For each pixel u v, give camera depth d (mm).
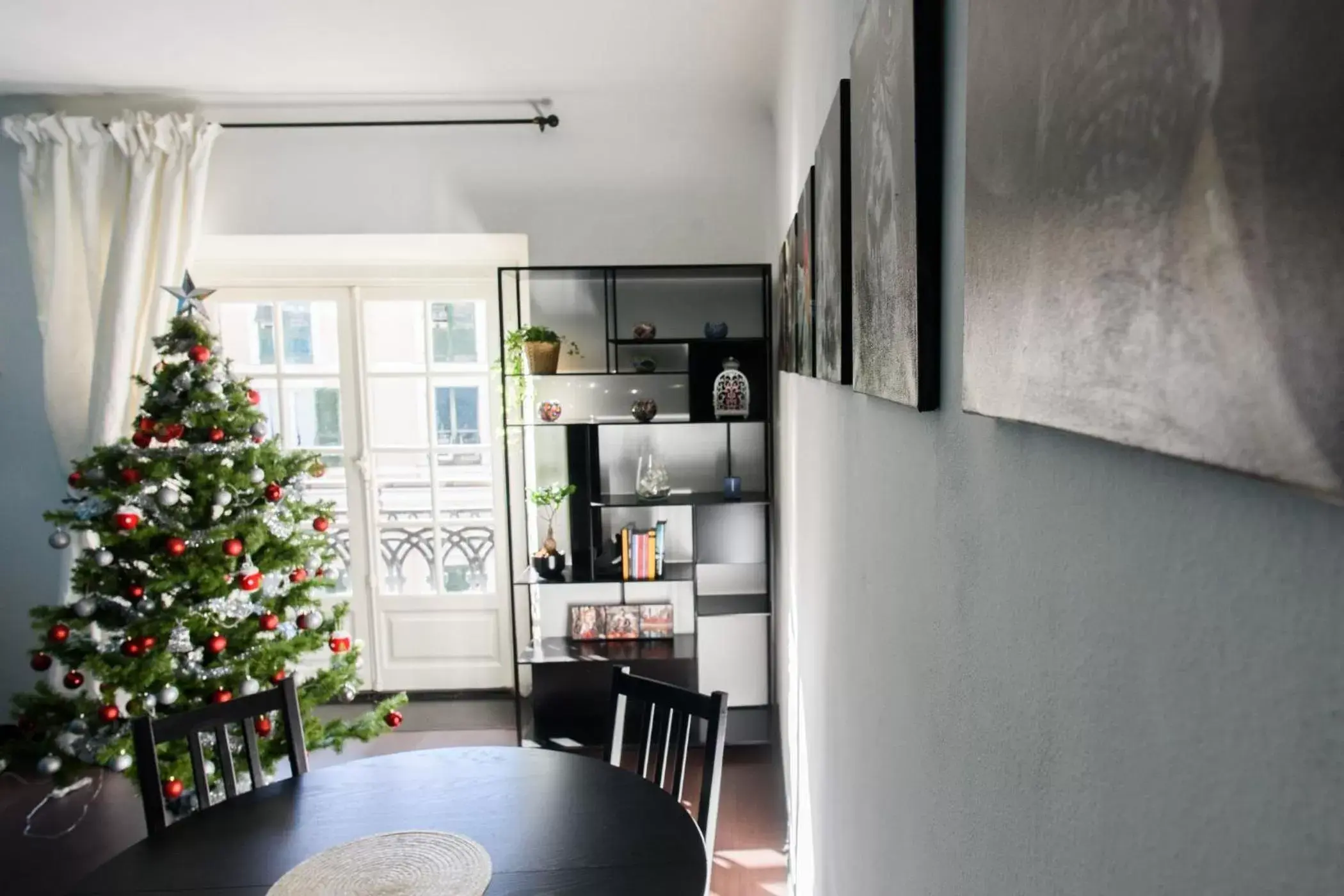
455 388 3781
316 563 3031
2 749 2850
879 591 993
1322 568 247
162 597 2467
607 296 3350
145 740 1590
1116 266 345
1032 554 495
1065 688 448
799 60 2006
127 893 1209
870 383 950
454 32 2600
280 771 2770
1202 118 276
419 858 1275
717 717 1586
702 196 3316
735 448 3447
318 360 3760
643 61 2846
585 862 1271
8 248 3281
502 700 3771
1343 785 240
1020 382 467
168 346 2641
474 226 3316
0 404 3336
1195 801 321
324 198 3285
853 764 1205
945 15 670
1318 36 219
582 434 3336
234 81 3006
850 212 1137
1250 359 256
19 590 3395
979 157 540
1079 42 379
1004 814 552
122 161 3164
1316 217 224
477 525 3826
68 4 2393
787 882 2348
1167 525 338
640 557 3223
